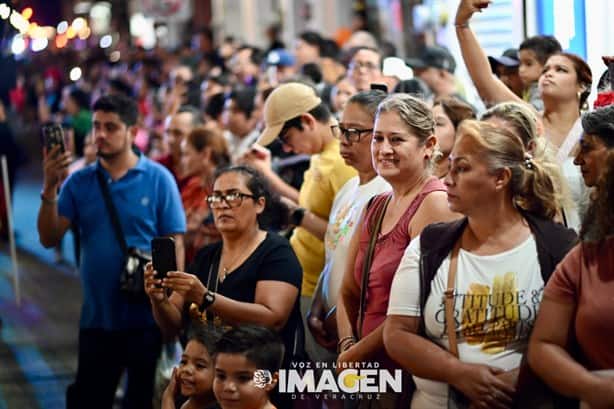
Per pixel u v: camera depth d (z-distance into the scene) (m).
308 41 18.78
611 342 6.09
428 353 6.38
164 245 8.01
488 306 6.37
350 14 33.78
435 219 7.17
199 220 11.73
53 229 10.20
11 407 11.80
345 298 7.74
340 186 9.26
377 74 12.62
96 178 10.23
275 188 10.20
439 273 6.46
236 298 8.25
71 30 40.62
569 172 8.18
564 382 6.11
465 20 9.21
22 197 27.56
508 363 6.35
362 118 8.24
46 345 14.30
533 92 10.27
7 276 18.81
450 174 6.45
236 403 7.00
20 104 38.31
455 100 9.32
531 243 6.41
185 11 46.75
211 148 11.98
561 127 8.88
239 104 13.91
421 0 24.59
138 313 10.02
